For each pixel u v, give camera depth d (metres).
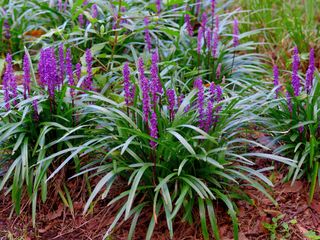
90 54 1.58
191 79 1.79
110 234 1.50
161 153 1.46
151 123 1.40
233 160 1.56
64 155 1.59
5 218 1.57
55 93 1.57
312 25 2.12
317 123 1.53
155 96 1.45
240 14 2.24
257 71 1.92
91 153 1.58
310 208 1.52
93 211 1.55
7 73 1.53
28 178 1.51
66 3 2.04
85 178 1.58
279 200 1.54
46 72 1.52
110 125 1.54
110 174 1.43
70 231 1.53
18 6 2.07
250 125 1.64
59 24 2.05
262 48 2.13
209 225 1.49
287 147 1.57
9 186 1.62
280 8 2.25
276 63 2.06
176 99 1.58
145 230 1.49
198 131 1.40
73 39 1.84
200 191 1.43
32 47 2.12
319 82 1.54
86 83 1.60
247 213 1.51
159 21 2.02
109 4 1.84
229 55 1.97
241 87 1.86
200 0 2.18
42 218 1.56
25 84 1.55
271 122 1.60
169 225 1.39
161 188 1.41
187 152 1.47
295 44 2.03
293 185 1.56
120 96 1.56
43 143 1.50
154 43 2.00
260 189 1.46
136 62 1.75
